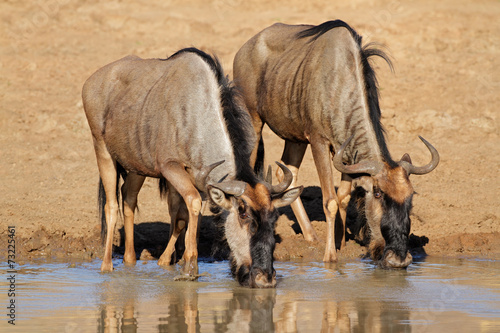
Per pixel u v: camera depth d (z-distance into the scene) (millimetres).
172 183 29781
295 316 24312
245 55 41281
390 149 53344
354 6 91000
